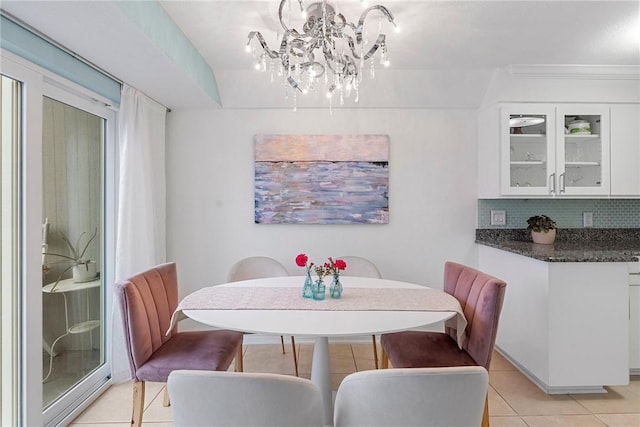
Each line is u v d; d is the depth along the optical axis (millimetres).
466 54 2471
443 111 3033
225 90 2836
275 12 1897
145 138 2518
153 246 2559
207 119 2992
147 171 2527
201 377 962
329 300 1804
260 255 3018
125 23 1554
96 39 1700
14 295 1681
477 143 3051
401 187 3025
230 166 3004
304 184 2969
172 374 986
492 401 2137
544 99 2734
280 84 2797
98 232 2396
